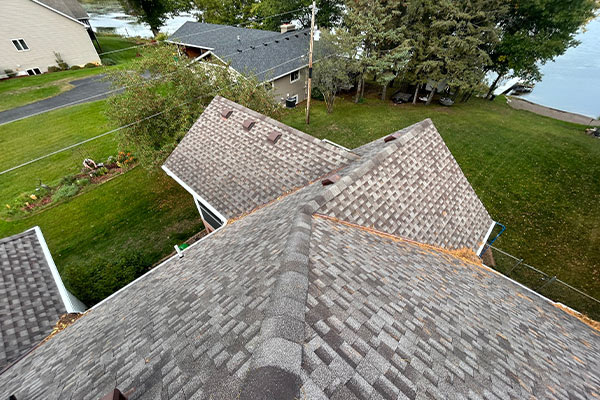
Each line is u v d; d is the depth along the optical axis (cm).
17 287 736
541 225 1450
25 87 2742
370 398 224
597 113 2948
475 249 775
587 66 4188
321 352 246
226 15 3931
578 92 3494
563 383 335
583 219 1484
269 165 929
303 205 559
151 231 1402
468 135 2281
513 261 1248
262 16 3447
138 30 4744
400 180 702
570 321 598
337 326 282
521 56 2441
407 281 433
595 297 1115
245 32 2878
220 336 297
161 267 755
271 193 862
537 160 1983
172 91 1540
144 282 690
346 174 687
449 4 2067
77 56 3241
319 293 320
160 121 1484
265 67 2314
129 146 1562
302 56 2425
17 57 2928
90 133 2167
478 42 2159
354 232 538
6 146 2028
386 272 432
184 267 643
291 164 902
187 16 5250
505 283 670
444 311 390
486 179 1791
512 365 330
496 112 2766
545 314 572
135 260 1073
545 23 2367
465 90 2595
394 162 718
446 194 788
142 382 289
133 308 532
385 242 562
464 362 302
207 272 521
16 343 627
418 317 347
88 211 1523
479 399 261
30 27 2881
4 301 697
